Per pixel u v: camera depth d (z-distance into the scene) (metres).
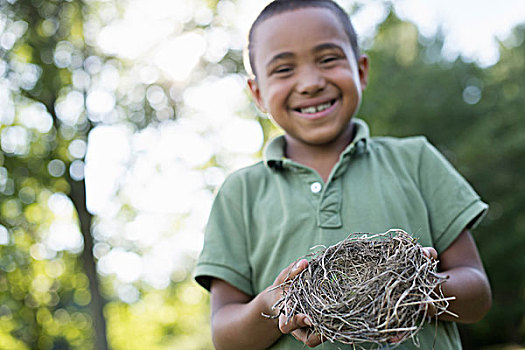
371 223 2.14
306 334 1.78
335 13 2.37
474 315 2.08
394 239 1.75
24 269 14.16
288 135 2.43
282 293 1.83
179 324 19.42
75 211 13.79
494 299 16.22
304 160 2.36
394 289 1.60
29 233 13.83
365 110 15.73
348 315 1.59
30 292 14.48
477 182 16.09
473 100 16.80
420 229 2.18
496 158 15.95
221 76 13.60
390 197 2.19
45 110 12.91
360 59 2.56
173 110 13.51
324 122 2.28
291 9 2.34
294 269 1.76
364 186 2.22
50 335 14.95
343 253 1.78
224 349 2.14
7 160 12.89
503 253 15.87
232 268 2.26
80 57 12.83
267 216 2.26
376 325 1.58
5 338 14.45
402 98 15.88
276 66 2.30
